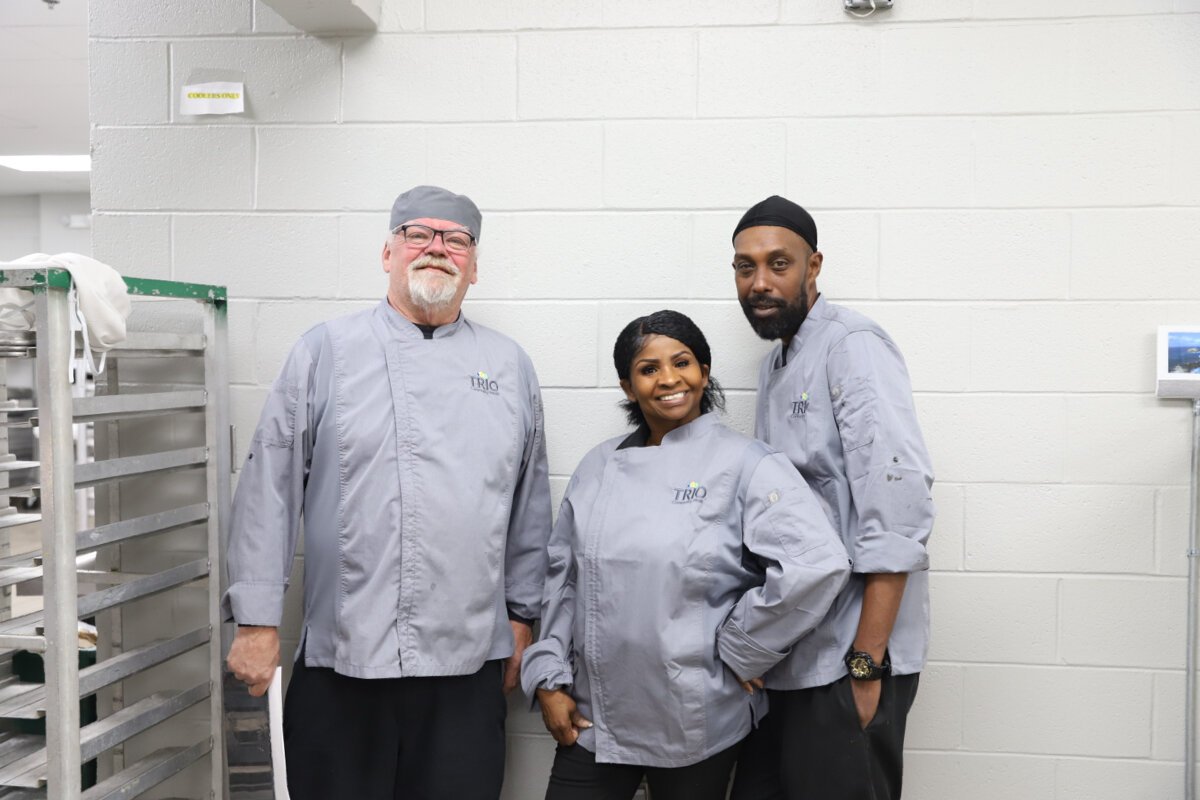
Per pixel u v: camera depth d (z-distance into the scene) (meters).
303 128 2.13
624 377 1.73
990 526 2.04
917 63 2.02
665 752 1.60
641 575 1.59
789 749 1.64
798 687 1.62
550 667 1.70
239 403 2.16
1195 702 1.97
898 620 1.63
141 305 2.19
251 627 1.70
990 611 2.05
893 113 2.03
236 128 2.14
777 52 2.04
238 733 1.88
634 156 2.08
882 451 1.56
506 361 1.85
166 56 2.15
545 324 2.11
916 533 1.55
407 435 1.70
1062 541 2.03
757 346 2.07
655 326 1.68
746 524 1.61
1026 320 2.02
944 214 2.03
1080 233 2.01
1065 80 2.00
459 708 1.74
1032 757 2.05
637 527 1.62
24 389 4.15
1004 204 2.02
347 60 2.11
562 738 1.71
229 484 2.06
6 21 3.79
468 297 2.12
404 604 1.67
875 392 1.59
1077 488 2.03
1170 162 1.99
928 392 2.05
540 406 1.95
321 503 1.74
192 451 1.94
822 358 1.69
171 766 1.84
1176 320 1.99
